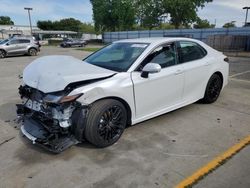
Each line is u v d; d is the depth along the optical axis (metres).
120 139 3.46
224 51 21.11
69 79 2.85
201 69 4.44
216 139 3.48
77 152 3.12
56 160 2.95
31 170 2.75
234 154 3.07
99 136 3.08
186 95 4.29
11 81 7.82
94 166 2.82
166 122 4.07
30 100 3.28
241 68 10.54
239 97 5.56
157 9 50.62
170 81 3.85
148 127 3.87
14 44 18.22
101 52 4.23
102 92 3.02
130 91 3.32
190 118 4.26
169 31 32.78
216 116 4.36
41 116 3.15
